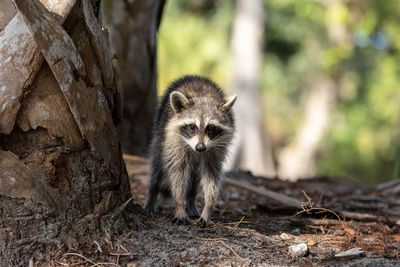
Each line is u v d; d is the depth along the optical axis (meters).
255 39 38.50
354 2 40.09
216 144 8.83
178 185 8.61
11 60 5.95
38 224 6.18
